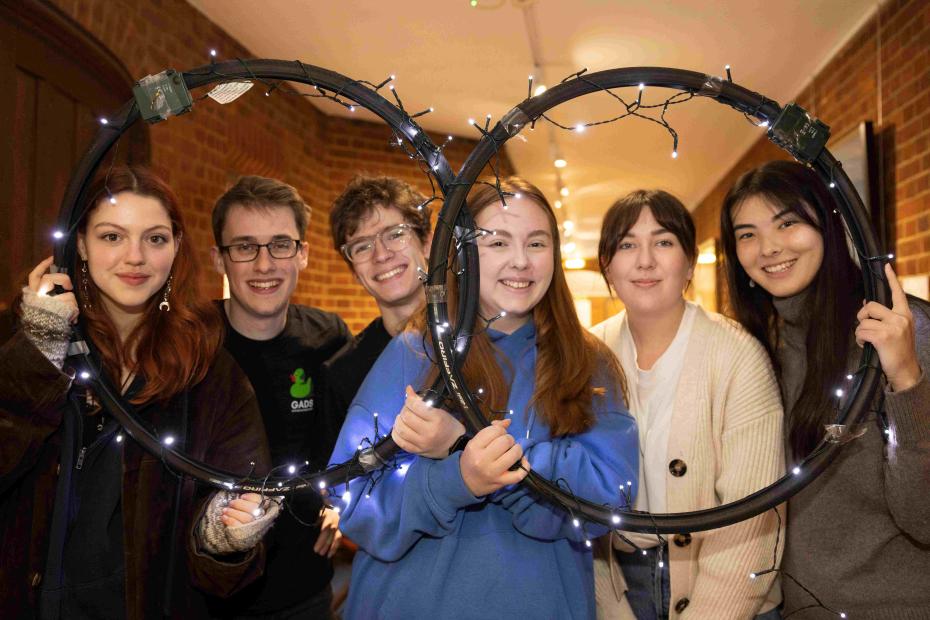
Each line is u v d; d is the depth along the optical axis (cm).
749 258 156
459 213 127
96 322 141
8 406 126
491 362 141
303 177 444
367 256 189
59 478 134
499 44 356
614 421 141
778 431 146
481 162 123
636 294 158
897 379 121
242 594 172
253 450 149
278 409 185
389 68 393
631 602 155
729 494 144
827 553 140
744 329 161
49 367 125
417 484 128
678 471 150
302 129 442
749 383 149
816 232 147
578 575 137
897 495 126
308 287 449
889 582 136
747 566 141
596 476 131
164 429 144
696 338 157
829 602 140
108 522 139
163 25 304
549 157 545
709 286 628
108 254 133
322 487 131
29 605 131
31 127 221
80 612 134
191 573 140
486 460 118
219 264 191
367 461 129
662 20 321
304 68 126
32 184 221
